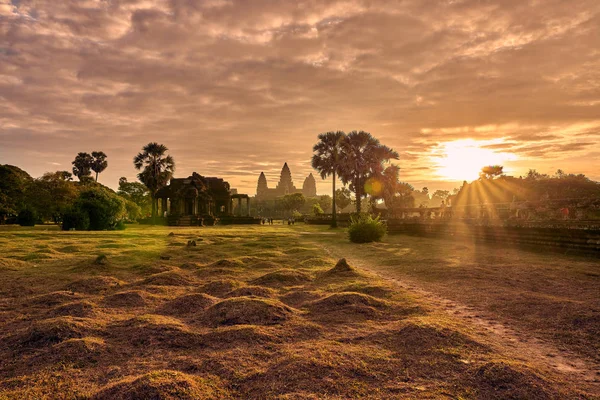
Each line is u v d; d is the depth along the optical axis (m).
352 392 3.48
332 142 40.84
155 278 9.20
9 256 14.01
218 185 72.06
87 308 6.54
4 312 6.67
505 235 16.88
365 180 41.03
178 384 3.54
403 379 3.74
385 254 15.08
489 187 36.34
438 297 7.33
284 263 12.80
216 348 4.69
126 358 4.45
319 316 6.04
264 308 6.04
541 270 9.69
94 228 35.12
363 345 4.67
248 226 52.53
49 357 4.46
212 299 7.23
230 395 3.52
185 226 51.78
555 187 29.86
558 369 4.03
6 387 3.76
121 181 81.31
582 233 12.66
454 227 21.91
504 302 6.67
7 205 47.59
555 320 5.57
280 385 3.63
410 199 57.62
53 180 46.47
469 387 3.54
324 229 39.56
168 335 5.07
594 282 8.12
